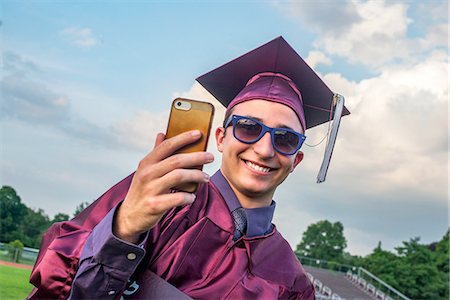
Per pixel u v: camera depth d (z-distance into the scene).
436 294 17.45
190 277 0.79
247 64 1.00
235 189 0.86
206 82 1.06
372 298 12.30
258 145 0.81
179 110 0.67
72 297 0.66
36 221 18.50
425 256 18.06
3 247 8.84
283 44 0.97
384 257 18.44
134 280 0.76
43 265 0.71
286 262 0.89
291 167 0.85
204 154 0.61
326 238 23.56
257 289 0.81
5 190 18.02
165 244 0.80
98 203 0.82
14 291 5.23
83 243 0.73
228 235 0.83
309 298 0.90
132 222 0.63
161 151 0.62
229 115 0.90
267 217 0.88
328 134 0.96
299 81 0.99
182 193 0.60
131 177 0.85
